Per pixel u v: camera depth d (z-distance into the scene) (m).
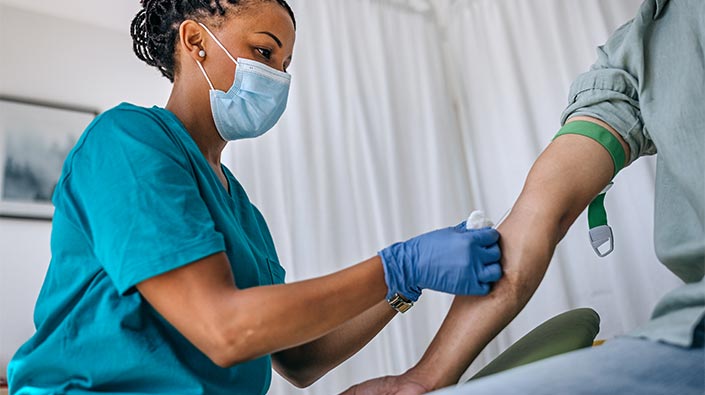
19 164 2.49
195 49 1.26
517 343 1.00
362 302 0.85
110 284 0.93
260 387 1.04
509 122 2.90
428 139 2.90
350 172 2.65
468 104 3.09
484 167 2.96
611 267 2.54
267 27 1.29
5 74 2.59
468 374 2.52
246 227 1.26
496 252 0.88
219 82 1.26
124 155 0.92
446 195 2.81
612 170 0.90
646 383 0.53
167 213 0.85
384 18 3.01
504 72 2.96
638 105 0.91
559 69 2.86
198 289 0.80
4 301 2.31
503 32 3.00
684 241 0.74
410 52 3.03
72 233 0.96
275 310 0.78
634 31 0.88
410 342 2.50
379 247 2.58
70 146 2.61
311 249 2.41
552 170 0.91
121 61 2.85
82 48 2.78
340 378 2.33
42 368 0.91
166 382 0.90
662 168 0.81
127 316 0.90
